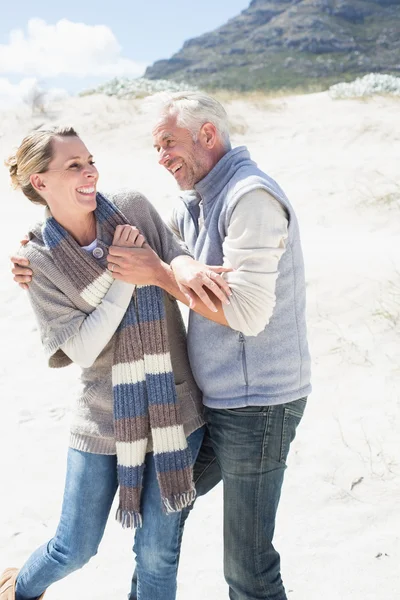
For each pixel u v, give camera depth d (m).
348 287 6.11
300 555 3.41
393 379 4.90
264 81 92.75
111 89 19.23
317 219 9.29
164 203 11.30
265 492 2.59
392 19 105.62
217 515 3.83
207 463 2.92
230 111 16.27
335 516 3.67
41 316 2.70
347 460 4.11
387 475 3.94
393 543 3.41
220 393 2.61
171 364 2.70
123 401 2.61
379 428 4.38
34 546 3.67
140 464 2.61
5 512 3.98
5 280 7.45
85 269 2.62
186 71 107.62
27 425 4.89
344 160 11.67
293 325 2.60
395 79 17.52
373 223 8.85
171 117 2.62
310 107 16.25
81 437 2.69
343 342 5.42
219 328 2.59
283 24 108.00
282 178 11.16
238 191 2.46
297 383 2.61
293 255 2.58
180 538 2.84
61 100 18.42
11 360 5.90
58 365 2.81
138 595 2.70
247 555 2.61
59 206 2.63
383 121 13.67
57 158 2.56
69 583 3.37
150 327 2.62
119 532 3.77
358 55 95.62
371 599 3.08
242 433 2.57
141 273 2.55
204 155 2.64
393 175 10.38
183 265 2.50
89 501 2.65
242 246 2.42
